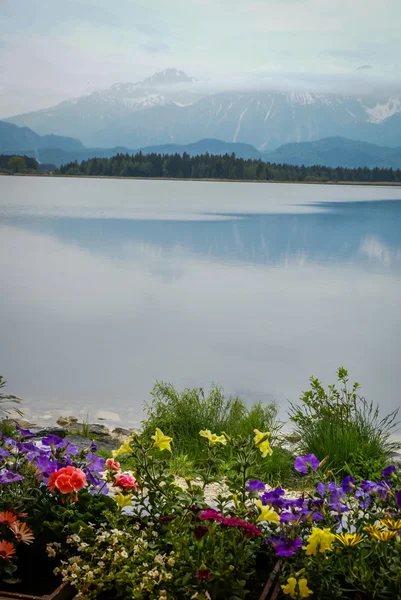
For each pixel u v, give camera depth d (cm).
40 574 314
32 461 325
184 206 6375
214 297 1728
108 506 341
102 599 297
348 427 594
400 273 2262
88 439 655
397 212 6044
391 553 289
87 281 1944
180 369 1041
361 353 1185
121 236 3312
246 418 648
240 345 1220
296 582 275
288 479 534
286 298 1738
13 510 311
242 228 3934
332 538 277
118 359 1087
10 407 803
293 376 1026
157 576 286
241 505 308
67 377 963
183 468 531
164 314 1498
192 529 305
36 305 1571
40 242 2988
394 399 914
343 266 2436
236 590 280
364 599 282
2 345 1165
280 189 14025
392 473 327
